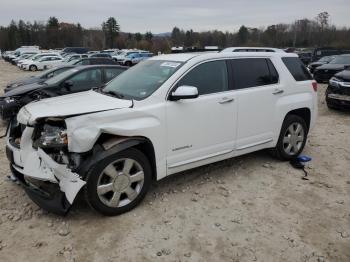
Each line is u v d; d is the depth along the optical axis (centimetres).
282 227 374
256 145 510
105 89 472
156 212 400
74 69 884
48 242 346
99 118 361
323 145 658
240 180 488
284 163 553
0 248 336
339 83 964
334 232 366
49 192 371
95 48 10419
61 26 11175
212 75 456
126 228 368
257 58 511
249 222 383
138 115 388
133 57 3806
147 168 403
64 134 353
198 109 433
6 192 447
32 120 365
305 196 445
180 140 425
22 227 371
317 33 7556
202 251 334
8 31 10519
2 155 589
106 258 323
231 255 329
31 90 826
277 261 321
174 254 329
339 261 322
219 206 415
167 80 417
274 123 523
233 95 467
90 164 361
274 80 525
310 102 570
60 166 348
